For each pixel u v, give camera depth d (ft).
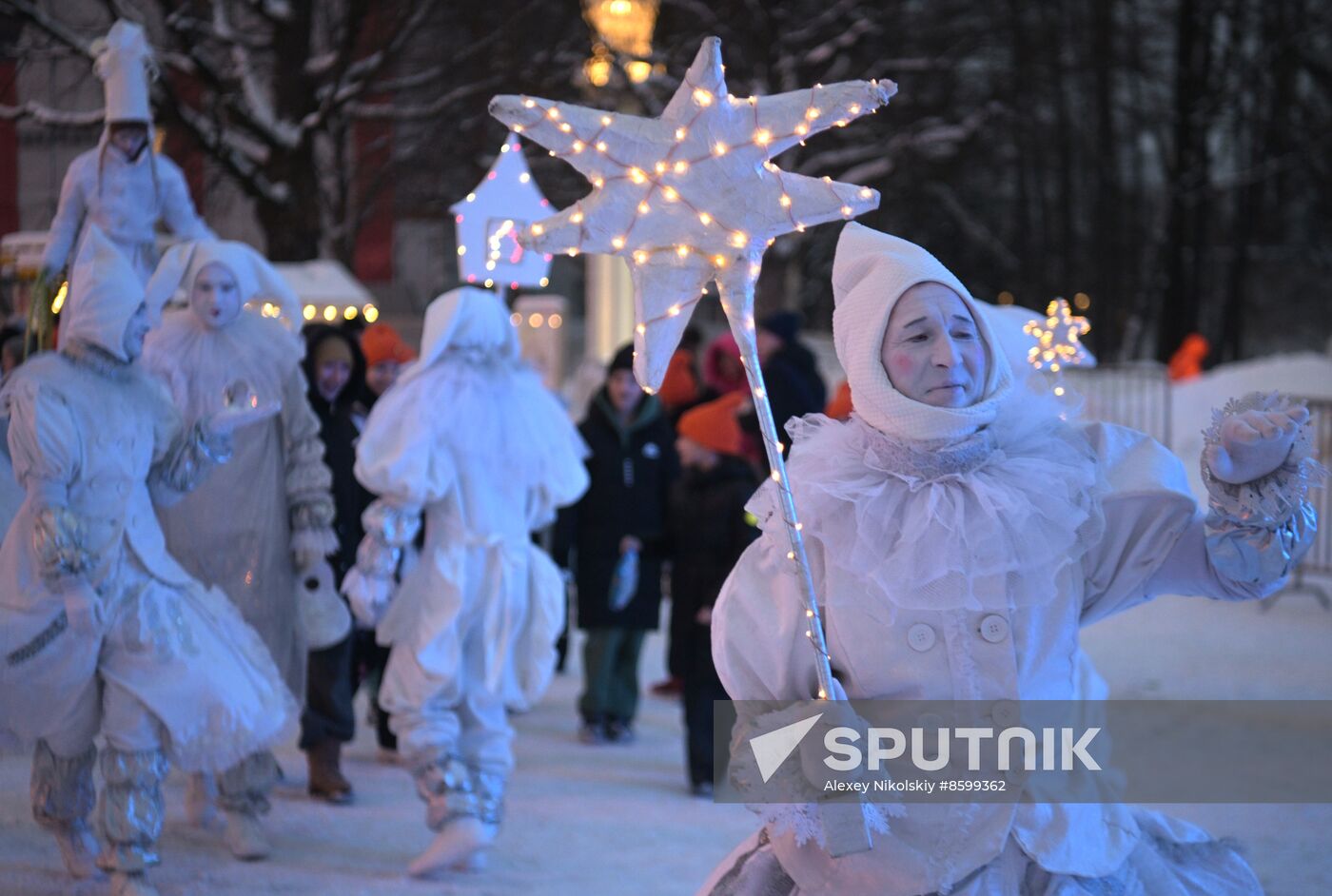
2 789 20.47
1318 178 111.45
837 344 9.42
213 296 19.10
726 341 32.71
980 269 126.31
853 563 8.84
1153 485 9.00
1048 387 9.96
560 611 18.89
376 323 25.66
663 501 26.12
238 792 17.92
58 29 66.03
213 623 16.47
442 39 78.69
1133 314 119.85
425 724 17.61
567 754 24.79
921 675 8.82
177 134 70.13
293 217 68.33
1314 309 135.33
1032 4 107.86
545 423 19.11
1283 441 8.41
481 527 18.06
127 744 15.64
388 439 17.72
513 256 21.27
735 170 9.03
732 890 9.39
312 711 20.76
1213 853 9.36
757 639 9.14
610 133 9.00
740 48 92.07
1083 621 9.30
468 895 16.67
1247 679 29.37
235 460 19.21
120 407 15.92
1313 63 107.96
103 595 15.61
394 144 78.84
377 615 18.04
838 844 8.41
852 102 8.89
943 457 8.99
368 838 19.11
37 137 71.72
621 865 18.13
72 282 15.94
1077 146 120.57
